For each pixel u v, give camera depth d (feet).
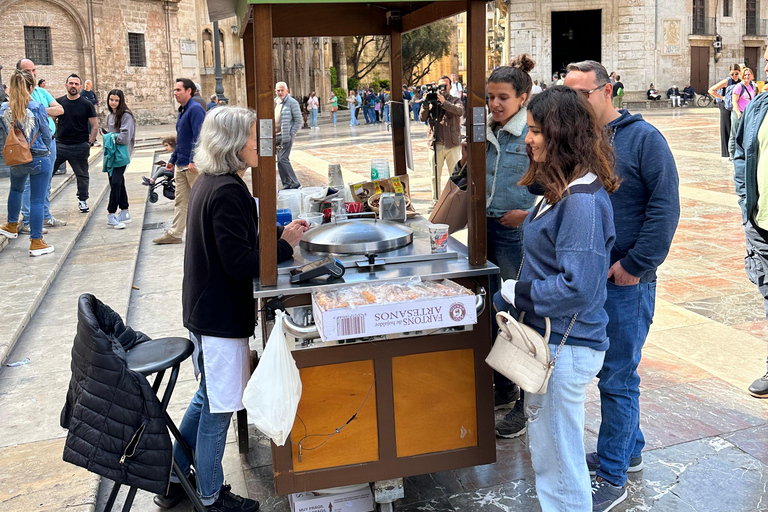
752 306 17.58
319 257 9.55
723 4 139.54
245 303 8.73
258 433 11.97
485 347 9.00
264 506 9.87
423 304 7.94
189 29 110.73
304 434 8.65
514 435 11.47
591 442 11.18
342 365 8.63
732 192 33.91
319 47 150.00
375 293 8.20
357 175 43.62
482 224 8.95
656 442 11.13
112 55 97.91
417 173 43.45
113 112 28.17
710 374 13.64
